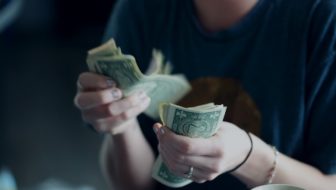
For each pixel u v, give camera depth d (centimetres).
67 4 514
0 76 440
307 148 116
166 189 126
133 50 129
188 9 121
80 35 523
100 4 512
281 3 114
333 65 110
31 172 312
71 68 463
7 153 332
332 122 111
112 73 103
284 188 89
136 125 120
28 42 511
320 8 110
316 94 112
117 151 124
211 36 118
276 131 114
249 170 102
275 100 113
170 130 92
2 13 266
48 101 405
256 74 115
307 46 112
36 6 523
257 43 115
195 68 120
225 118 118
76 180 304
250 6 115
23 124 370
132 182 127
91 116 109
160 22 125
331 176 111
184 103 120
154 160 129
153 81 103
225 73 118
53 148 341
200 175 94
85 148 342
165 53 123
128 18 129
